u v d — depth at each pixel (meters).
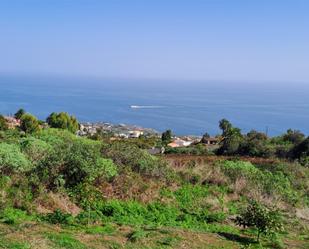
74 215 10.77
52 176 11.95
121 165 14.02
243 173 16.84
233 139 30.00
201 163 18.11
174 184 14.55
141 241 9.06
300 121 146.38
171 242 9.30
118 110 180.00
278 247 10.29
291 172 19.64
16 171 11.93
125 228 10.07
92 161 12.65
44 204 10.88
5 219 9.45
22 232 8.62
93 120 139.50
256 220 10.48
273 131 115.88
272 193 15.48
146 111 179.88
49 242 8.25
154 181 14.19
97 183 12.73
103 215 11.15
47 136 18.47
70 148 13.21
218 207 13.41
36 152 13.51
